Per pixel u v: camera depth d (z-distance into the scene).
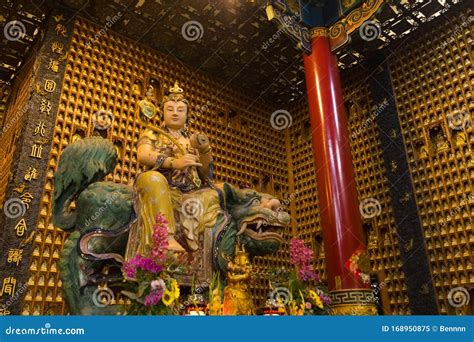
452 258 10.34
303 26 11.14
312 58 10.83
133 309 5.01
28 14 11.66
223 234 7.23
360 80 13.82
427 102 11.91
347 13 10.98
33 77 10.70
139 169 11.50
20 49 12.57
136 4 11.74
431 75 12.02
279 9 10.73
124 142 11.52
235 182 13.73
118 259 6.39
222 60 13.99
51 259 9.48
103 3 11.60
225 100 14.65
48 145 10.23
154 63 13.16
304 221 14.27
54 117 10.55
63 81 10.97
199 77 14.21
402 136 12.18
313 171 14.60
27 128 10.12
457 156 10.94
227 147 14.01
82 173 7.10
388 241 11.77
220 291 6.52
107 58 12.10
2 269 8.84
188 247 6.82
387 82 13.00
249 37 13.13
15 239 9.18
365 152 13.09
